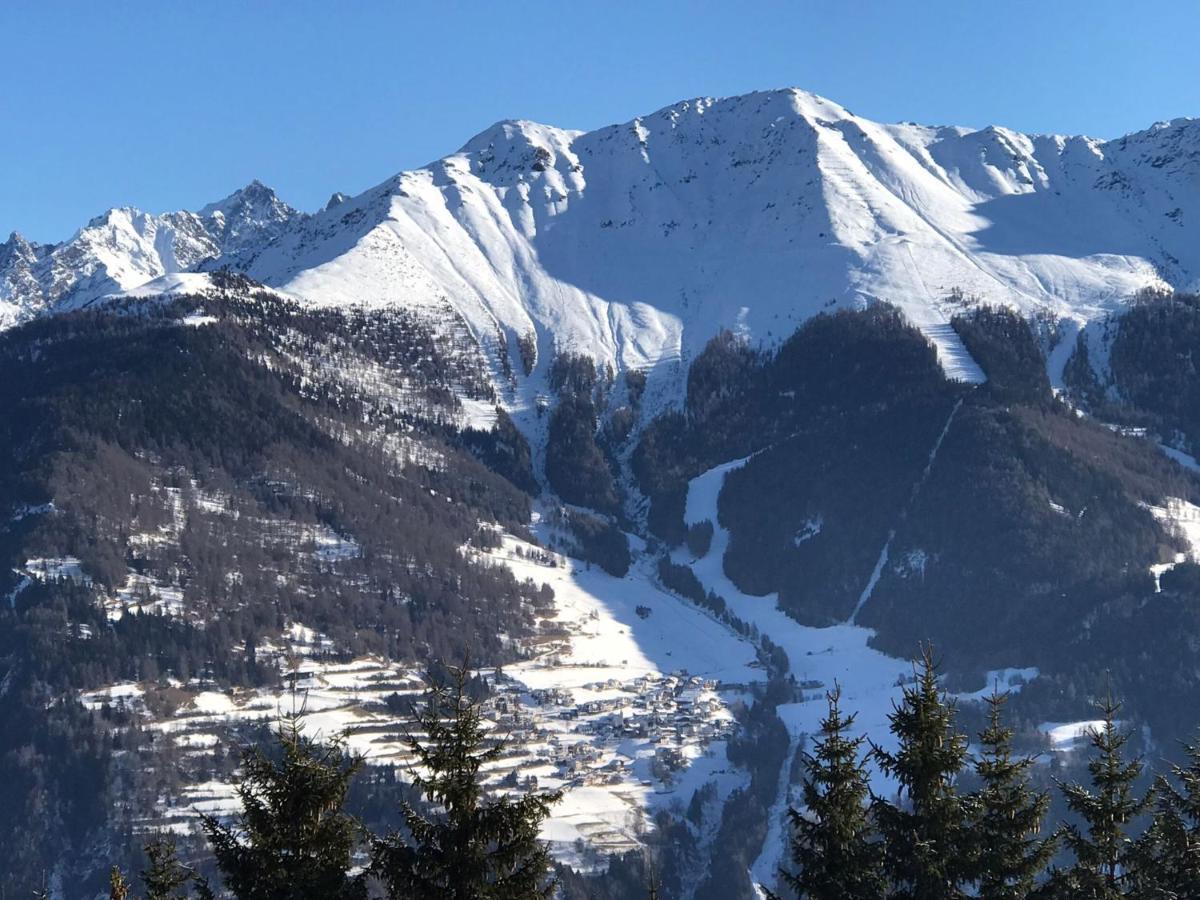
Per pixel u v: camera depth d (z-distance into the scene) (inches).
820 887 2379.4
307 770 2281.0
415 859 2197.3
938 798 2384.4
